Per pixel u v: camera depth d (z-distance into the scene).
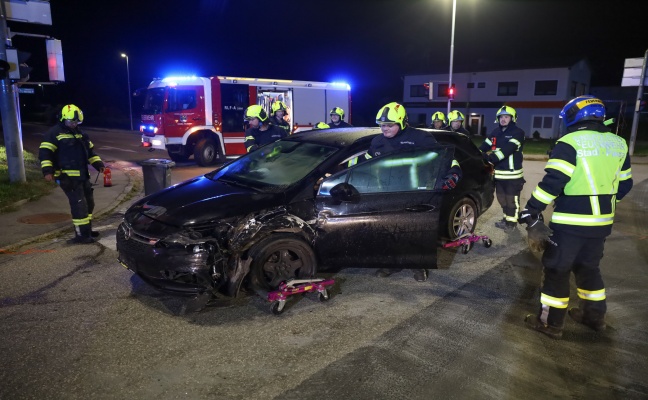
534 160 18.17
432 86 19.88
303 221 4.08
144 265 3.86
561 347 3.44
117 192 9.45
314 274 4.21
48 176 5.54
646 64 19.58
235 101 14.77
